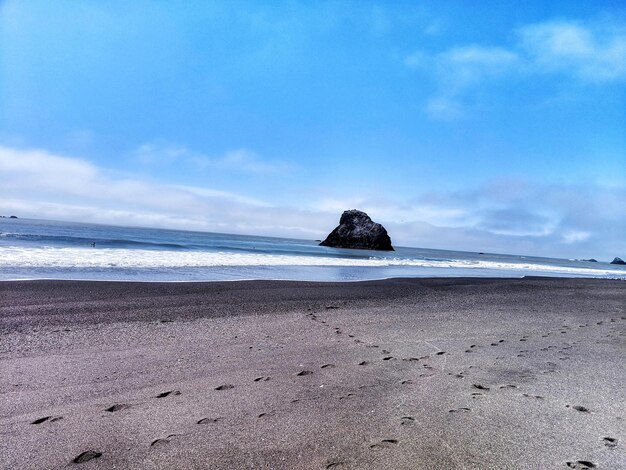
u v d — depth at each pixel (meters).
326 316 8.95
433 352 6.35
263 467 2.76
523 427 3.61
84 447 2.96
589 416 3.93
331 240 71.56
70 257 17.36
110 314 7.89
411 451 3.08
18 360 5.04
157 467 2.71
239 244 49.31
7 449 2.88
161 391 4.22
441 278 19.80
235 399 4.05
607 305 13.70
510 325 9.05
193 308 8.93
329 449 3.06
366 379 4.86
